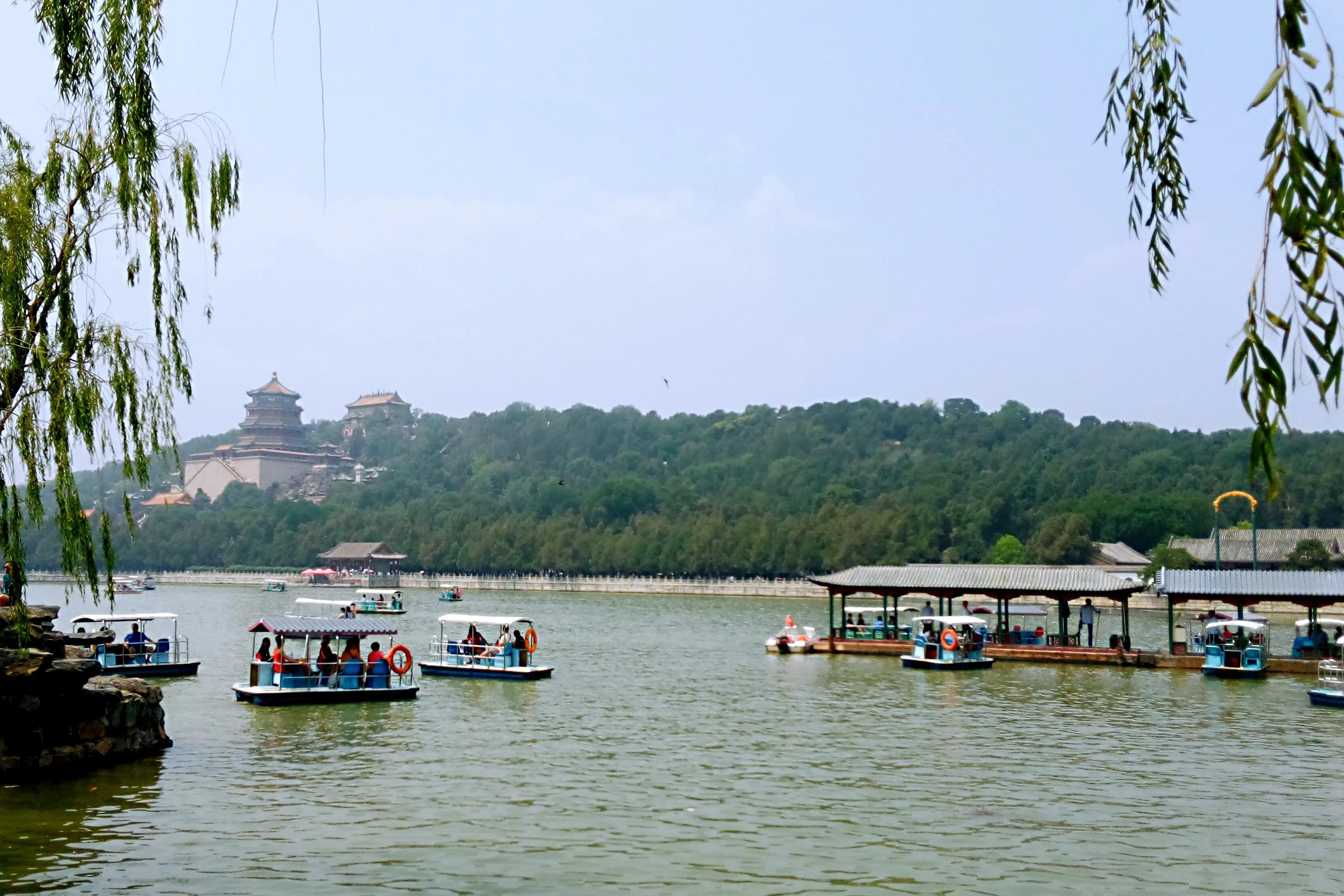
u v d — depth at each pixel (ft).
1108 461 650.84
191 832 87.61
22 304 86.33
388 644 266.16
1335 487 526.16
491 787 106.11
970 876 79.66
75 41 79.41
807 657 238.68
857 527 556.92
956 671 211.00
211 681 180.34
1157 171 38.01
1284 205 26.27
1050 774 114.01
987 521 540.11
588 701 166.30
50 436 87.40
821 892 76.02
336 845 85.10
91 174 90.07
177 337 92.43
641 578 629.51
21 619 89.92
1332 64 26.05
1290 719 150.41
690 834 89.86
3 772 102.06
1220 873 80.74
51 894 72.69
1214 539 480.64
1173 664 215.10
